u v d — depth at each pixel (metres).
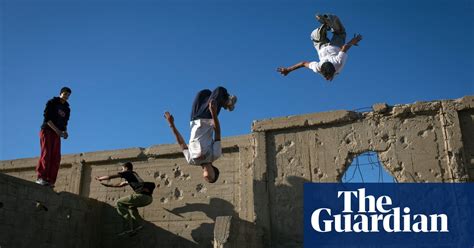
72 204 11.41
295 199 10.91
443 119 10.25
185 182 12.48
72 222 11.34
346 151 10.87
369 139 10.75
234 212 11.65
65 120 10.68
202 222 11.91
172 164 12.80
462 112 10.27
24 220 9.60
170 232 12.16
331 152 10.99
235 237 9.20
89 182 13.46
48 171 10.37
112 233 12.58
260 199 11.13
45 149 10.35
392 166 10.41
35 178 14.13
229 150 12.30
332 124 11.17
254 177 11.35
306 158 11.16
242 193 11.62
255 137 11.67
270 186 11.23
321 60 7.03
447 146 10.08
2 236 8.96
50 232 10.42
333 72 6.70
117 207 11.63
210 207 11.96
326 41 7.40
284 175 11.21
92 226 12.28
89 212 12.18
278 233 10.80
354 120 10.99
